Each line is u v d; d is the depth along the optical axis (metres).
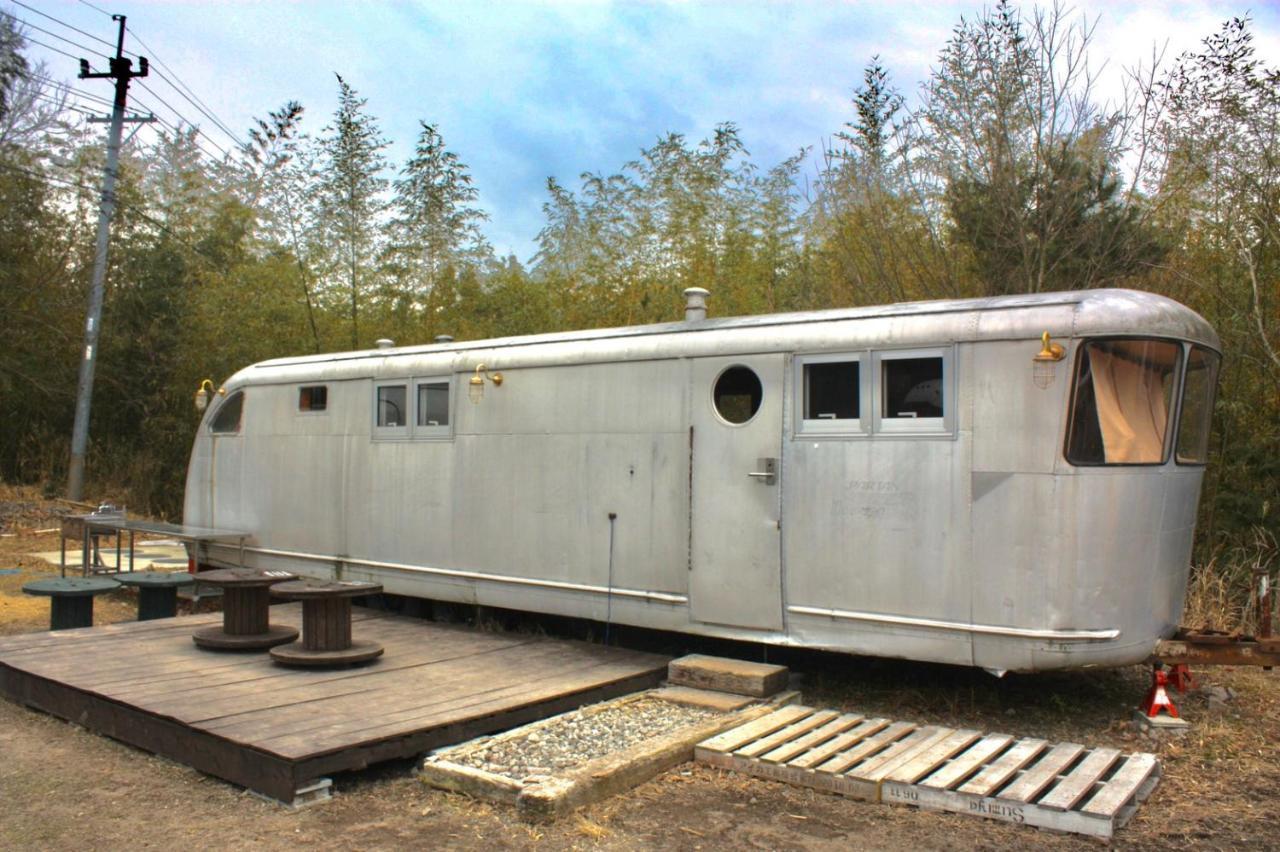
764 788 4.34
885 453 5.32
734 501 5.84
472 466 7.18
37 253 16.00
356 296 13.34
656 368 6.23
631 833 3.87
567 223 13.19
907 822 3.98
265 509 8.67
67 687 5.34
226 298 14.93
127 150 20.75
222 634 6.38
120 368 16.58
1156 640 5.14
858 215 10.43
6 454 16.38
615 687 5.67
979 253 9.55
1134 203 9.32
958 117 9.59
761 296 11.79
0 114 15.77
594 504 6.49
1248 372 8.34
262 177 16.67
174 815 4.06
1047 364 4.91
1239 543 8.13
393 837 3.84
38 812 4.09
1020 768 4.40
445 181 12.94
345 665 5.83
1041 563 4.88
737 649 6.55
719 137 12.32
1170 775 4.56
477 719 4.87
